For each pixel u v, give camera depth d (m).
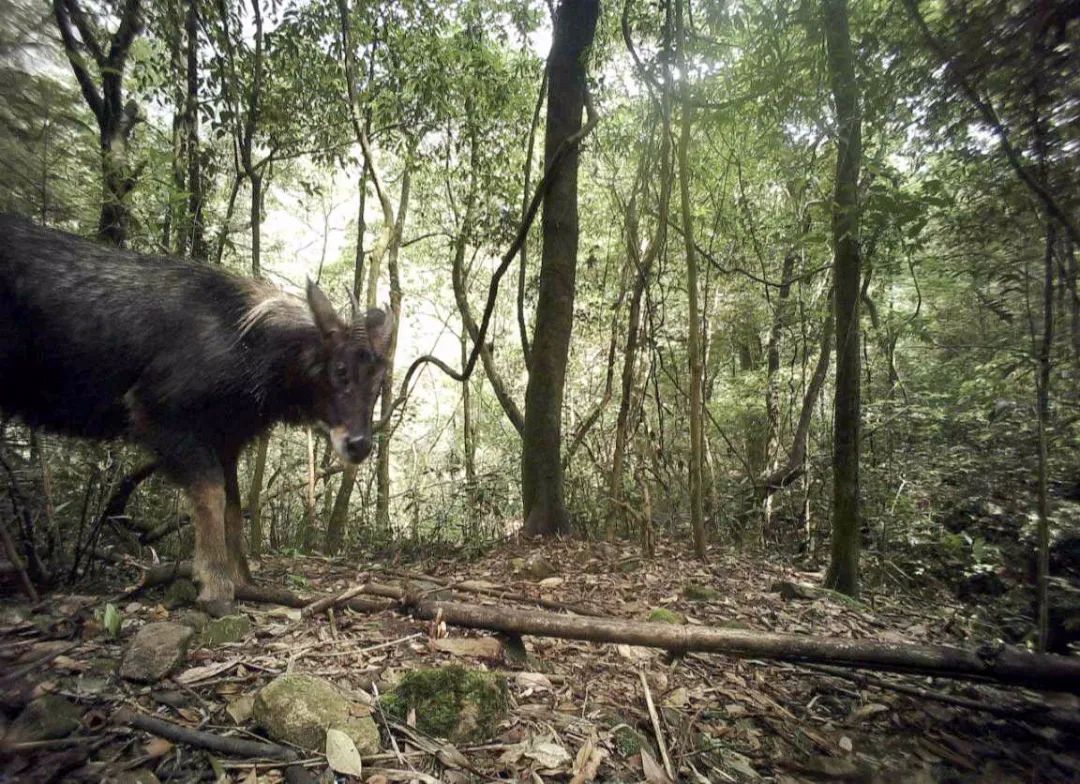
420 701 2.50
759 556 7.06
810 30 4.75
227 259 6.95
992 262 3.85
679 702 3.02
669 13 5.42
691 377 5.60
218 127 5.80
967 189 3.70
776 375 9.29
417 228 11.84
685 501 8.40
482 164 8.41
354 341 3.29
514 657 3.16
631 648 3.46
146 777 2.00
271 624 3.17
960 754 2.91
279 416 3.61
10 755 2.00
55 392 3.25
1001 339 4.62
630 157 7.73
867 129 4.59
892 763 2.82
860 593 5.54
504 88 8.03
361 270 8.90
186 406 3.18
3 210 3.61
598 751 2.51
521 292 7.63
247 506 7.30
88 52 5.04
